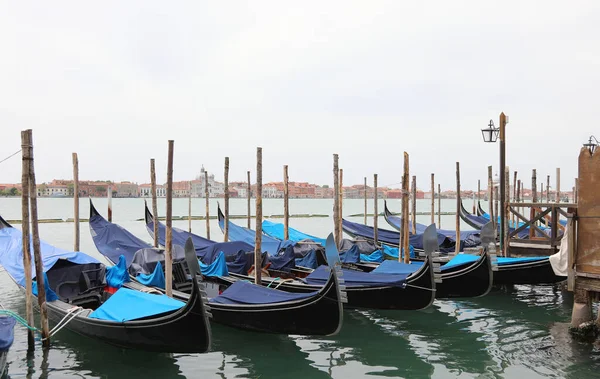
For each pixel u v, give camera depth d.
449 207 107.00
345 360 8.80
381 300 11.23
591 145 14.26
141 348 8.62
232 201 139.62
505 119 15.05
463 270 12.09
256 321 9.61
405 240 15.41
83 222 44.28
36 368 8.27
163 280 11.37
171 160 10.86
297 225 47.91
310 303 9.01
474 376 8.00
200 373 8.16
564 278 12.83
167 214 10.74
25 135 8.76
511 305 12.78
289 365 8.52
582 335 9.29
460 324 10.98
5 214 55.91
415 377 7.99
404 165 15.71
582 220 9.27
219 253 13.79
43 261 11.26
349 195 145.12
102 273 11.55
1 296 14.04
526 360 8.60
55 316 9.80
